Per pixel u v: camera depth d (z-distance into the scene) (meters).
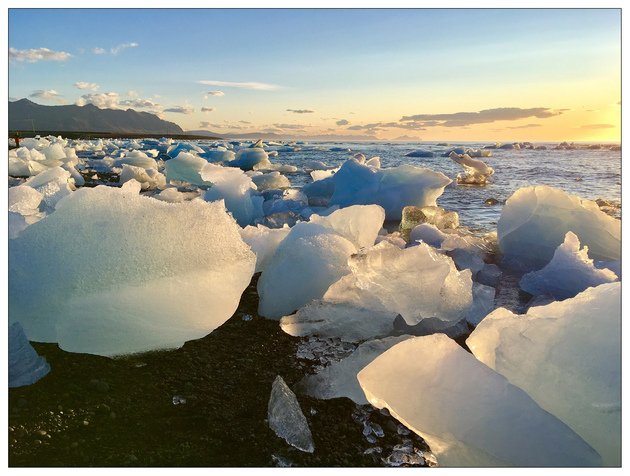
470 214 5.63
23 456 1.36
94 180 8.77
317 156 18.34
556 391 1.49
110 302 1.85
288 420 1.56
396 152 22.05
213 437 1.50
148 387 1.75
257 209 5.16
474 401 1.41
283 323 2.30
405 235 4.25
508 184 8.75
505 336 1.66
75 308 1.83
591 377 1.45
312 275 2.51
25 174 8.68
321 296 2.50
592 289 1.68
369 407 1.69
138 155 12.59
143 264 1.92
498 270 3.31
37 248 1.91
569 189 7.75
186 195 6.01
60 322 1.83
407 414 1.45
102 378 1.77
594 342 1.51
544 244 3.46
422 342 1.58
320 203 6.07
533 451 1.29
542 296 2.79
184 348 2.06
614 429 1.37
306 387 1.78
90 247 1.91
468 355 1.53
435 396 1.45
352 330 2.23
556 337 1.58
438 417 1.41
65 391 1.67
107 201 2.02
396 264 2.30
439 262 2.29
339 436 1.54
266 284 2.54
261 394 1.75
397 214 5.71
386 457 1.45
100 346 1.86
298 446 1.48
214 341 2.16
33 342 1.95
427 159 16.72
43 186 4.26
